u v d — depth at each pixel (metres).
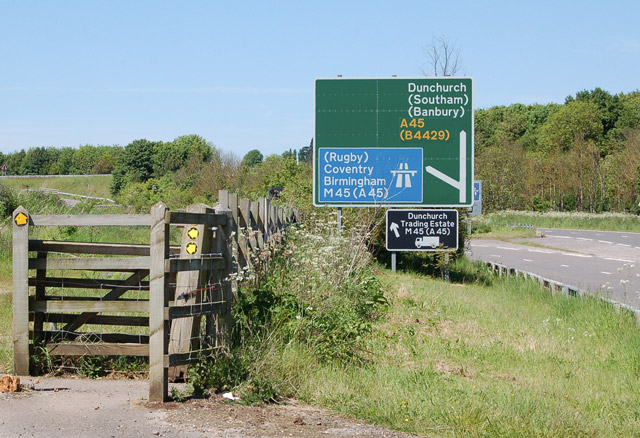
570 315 14.07
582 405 7.76
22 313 7.07
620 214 62.41
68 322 7.50
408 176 19.69
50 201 24.98
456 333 11.62
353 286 10.63
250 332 7.63
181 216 6.38
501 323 12.86
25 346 7.07
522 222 61.78
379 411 6.51
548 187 75.12
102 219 6.89
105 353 7.24
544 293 17.11
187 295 6.69
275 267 10.21
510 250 35.91
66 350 7.23
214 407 6.18
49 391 6.41
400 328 11.16
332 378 7.43
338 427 5.95
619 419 7.23
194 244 6.83
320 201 19.69
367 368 8.40
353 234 14.87
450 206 19.77
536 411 6.93
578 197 72.44
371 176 19.72
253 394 6.54
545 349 10.80
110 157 116.44
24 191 25.45
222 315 7.07
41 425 5.34
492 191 73.25
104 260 7.04
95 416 5.67
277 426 5.80
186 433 5.40
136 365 7.32
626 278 22.52
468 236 23.75
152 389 6.19
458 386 7.93
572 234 49.22
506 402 7.21
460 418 6.46
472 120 19.62
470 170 19.70
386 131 19.70
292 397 6.87
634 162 65.25
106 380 7.09
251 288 8.86
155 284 6.20
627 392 8.56
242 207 10.84
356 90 19.66
